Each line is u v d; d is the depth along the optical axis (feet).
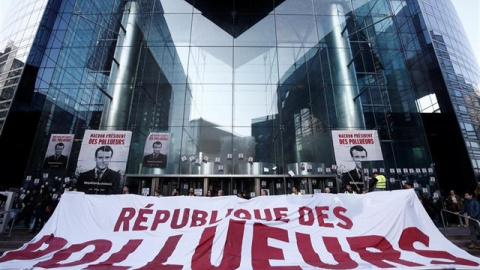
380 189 32.30
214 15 53.67
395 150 43.68
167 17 53.06
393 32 53.72
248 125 45.19
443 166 50.39
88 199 19.35
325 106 46.39
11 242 25.40
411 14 56.49
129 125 44.98
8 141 53.78
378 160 41.73
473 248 22.86
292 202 19.54
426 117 52.26
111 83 48.08
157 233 17.54
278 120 45.47
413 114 46.14
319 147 43.55
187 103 46.44
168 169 41.70
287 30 52.39
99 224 18.16
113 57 50.26
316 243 16.61
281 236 17.04
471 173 50.49
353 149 42.47
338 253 15.76
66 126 46.19
